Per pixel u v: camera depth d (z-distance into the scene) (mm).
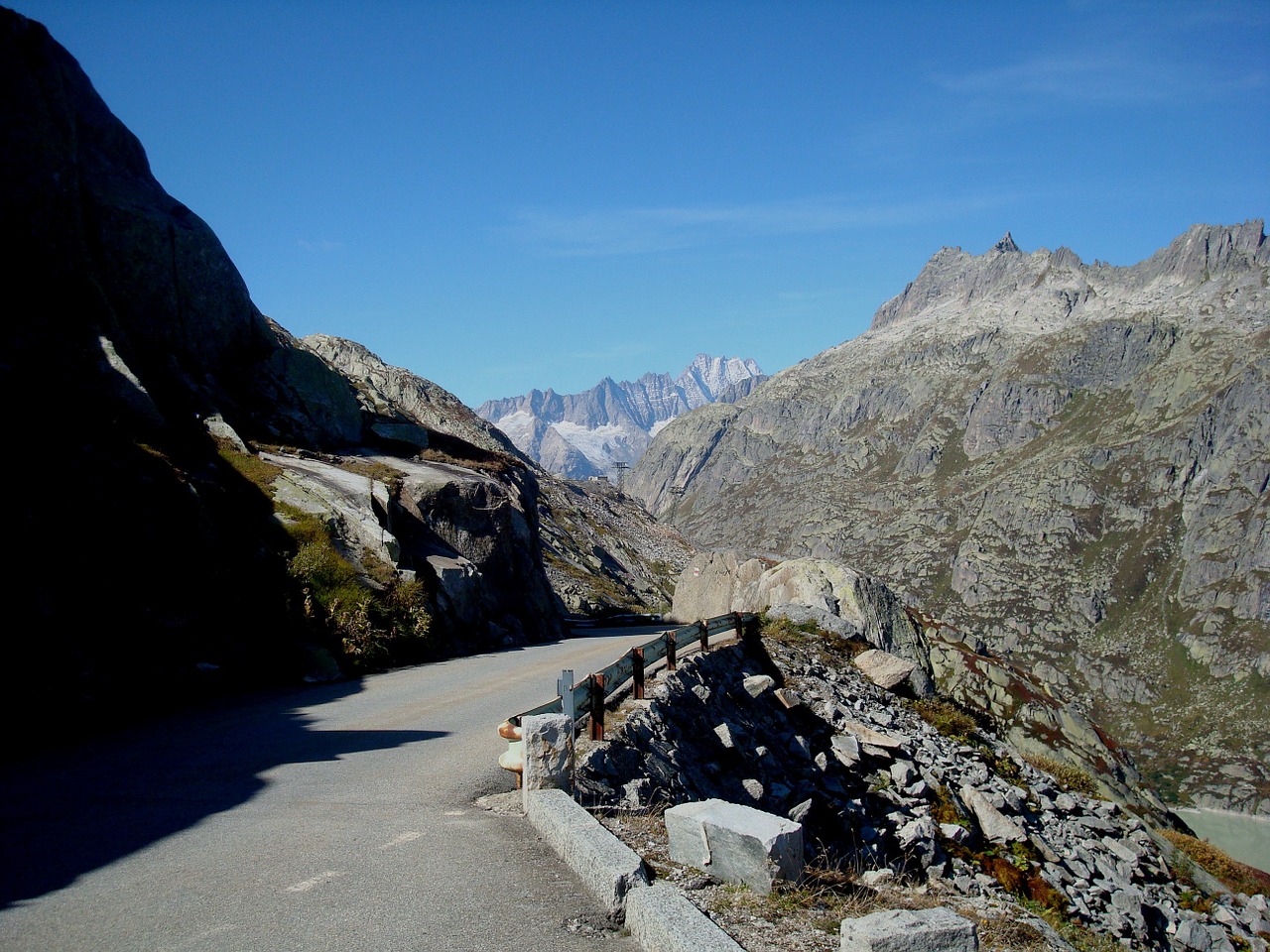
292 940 5793
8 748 11398
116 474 17141
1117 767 25078
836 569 28109
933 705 22766
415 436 34906
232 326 30062
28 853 7457
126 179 28469
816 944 6227
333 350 86250
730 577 34031
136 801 9125
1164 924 16062
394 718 13984
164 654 15391
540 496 91375
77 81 28172
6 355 19031
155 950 5590
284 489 23031
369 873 7129
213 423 24922
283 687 17094
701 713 15258
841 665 23094
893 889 9992
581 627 39562
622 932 6164
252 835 8070
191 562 17766
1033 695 26922
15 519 14289
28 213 22250
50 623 13492
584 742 10930
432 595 23938
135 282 26203
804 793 14844
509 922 6211
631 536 105688
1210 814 185625
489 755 11414
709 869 7418
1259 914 17281
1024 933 9180
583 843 7145
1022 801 18391
